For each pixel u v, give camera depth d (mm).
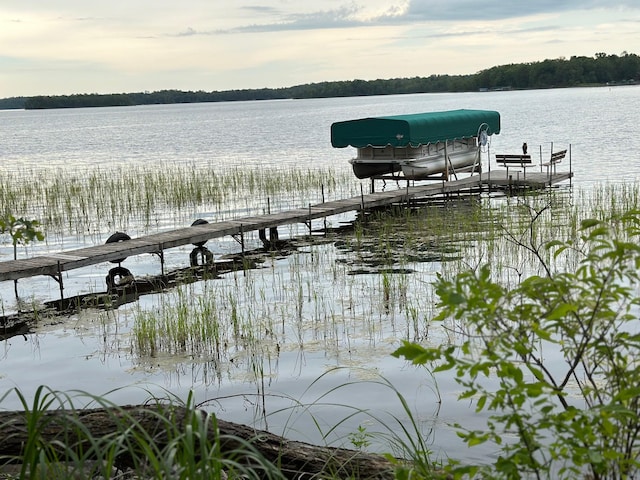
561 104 129875
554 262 14289
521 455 3758
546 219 19125
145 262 17547
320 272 15125
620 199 22328
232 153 53594
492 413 7660
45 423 4070
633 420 3965
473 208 22516
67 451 3963
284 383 8883
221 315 12133
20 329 11961
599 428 3764
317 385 8773
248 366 9547
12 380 9453
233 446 5480
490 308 3715
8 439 5363
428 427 7398
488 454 6676
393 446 6930
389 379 8852
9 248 19516
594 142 49312
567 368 8781
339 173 35969
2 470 5344
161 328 11008
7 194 28234
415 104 195500
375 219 22125
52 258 14578
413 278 14094
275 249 18297
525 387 3705
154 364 9812
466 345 3820
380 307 12125
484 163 39750
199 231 17203
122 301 13695
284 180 32281
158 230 21719
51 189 29859
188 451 3686
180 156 51906
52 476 4293
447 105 166125
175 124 135625
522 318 3941
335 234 20016
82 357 10281
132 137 88250
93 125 150500
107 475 3863
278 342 10508
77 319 12484
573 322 4137
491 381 8586
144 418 5434
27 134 111375
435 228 19344
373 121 25250
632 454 4129
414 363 3857
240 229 17656
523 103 145500
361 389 8570
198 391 8711
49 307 13461
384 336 10547
